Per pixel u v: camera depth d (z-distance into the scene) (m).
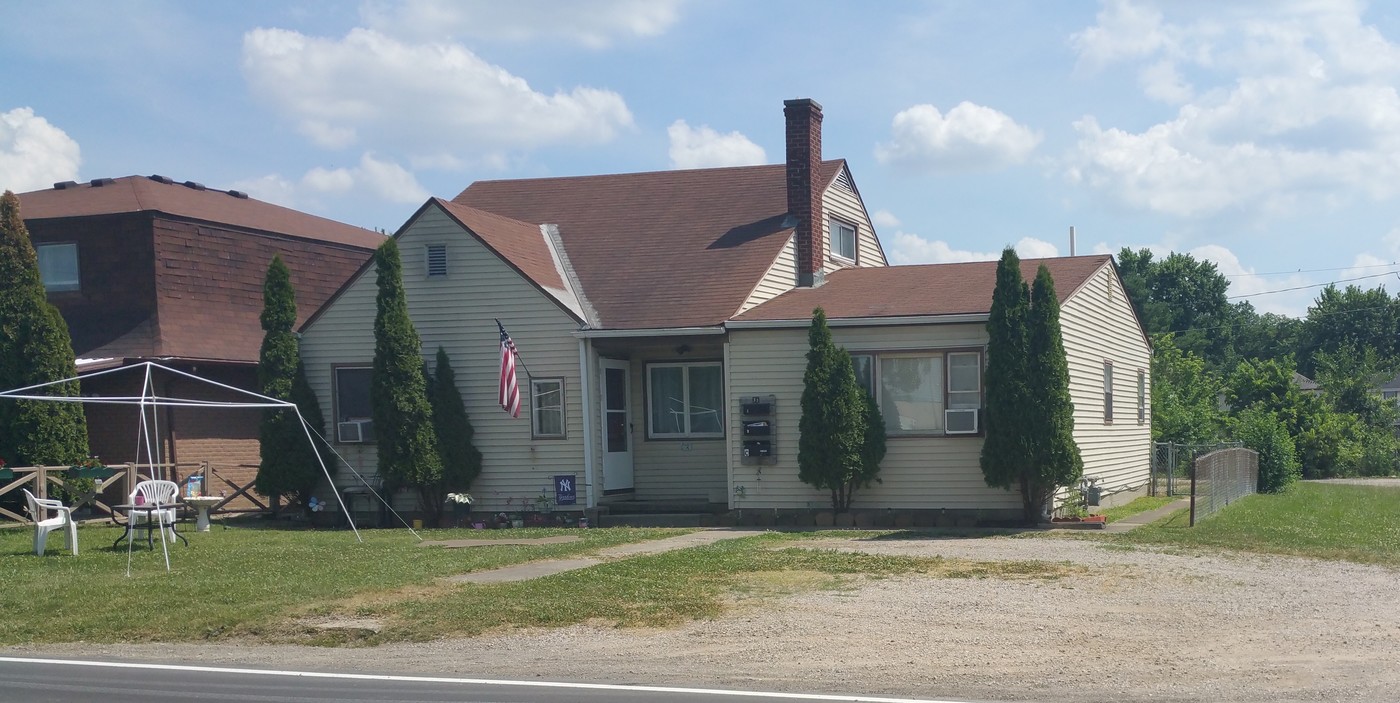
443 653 10.36
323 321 22.58
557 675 9.34
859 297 21.64
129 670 9.80
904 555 15.42
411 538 19.12
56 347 21.70
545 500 21.55
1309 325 75.12
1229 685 8.55
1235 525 18.31
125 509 17.23
